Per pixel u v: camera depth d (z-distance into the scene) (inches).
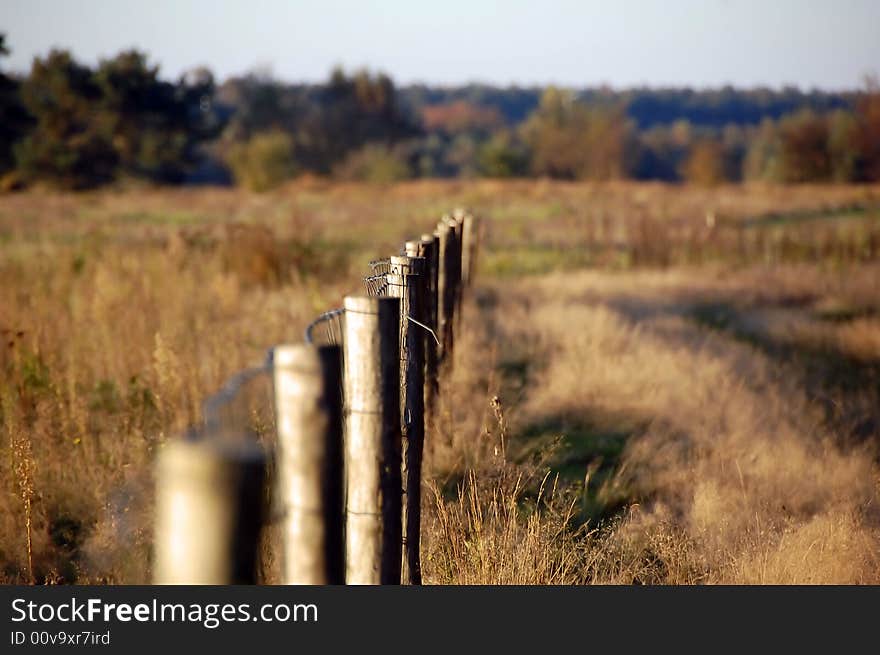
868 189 2260.1
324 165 4338.1
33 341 365.1
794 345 557.3
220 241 762.2
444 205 1987.0
